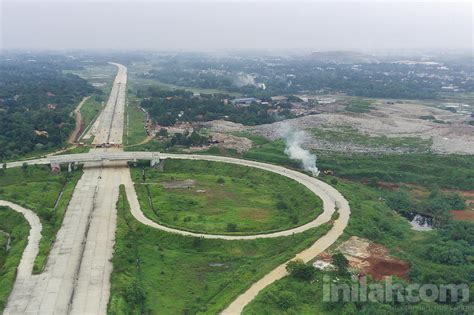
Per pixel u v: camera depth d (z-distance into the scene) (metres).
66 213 141.50
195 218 138.00
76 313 91.88
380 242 123.88
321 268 104.94
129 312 92.75
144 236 127.69
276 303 91.94
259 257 116.69
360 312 89.12
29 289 100.12
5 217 140.00
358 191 172.12
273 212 146.62
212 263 115.50
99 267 110.06
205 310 93.00
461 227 135.62
